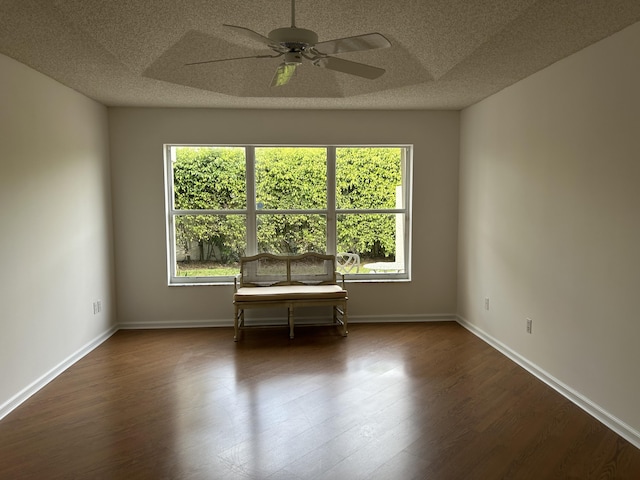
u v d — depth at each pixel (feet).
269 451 8.60
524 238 12.69
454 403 10.59
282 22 10.28
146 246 16.69
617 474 7.87
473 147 15.99
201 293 16.97
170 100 15.16
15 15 8.52
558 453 8.52
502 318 14.05
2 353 10.03
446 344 14.87
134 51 10.93
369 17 10.09
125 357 13.82
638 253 8.66
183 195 17.07
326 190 17.44
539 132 11.89
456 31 9.97
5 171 10.22
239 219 17.29
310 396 11.00
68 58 10.77
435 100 15.38
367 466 8.12
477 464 8.18
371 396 10.97
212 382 11.88
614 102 9.19
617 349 9.24
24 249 10.92
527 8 8.27
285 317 17.30
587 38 9.52
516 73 12.13
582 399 10.31
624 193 8.98
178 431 9.36
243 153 17.10
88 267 14.44
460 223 17.28
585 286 10.18
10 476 7.89
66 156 13.09
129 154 16.34
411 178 17.37
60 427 9.55
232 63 13.21
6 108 10.27
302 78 14.17
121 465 8.18
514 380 11.90
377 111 16.97
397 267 17.75
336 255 17.65
